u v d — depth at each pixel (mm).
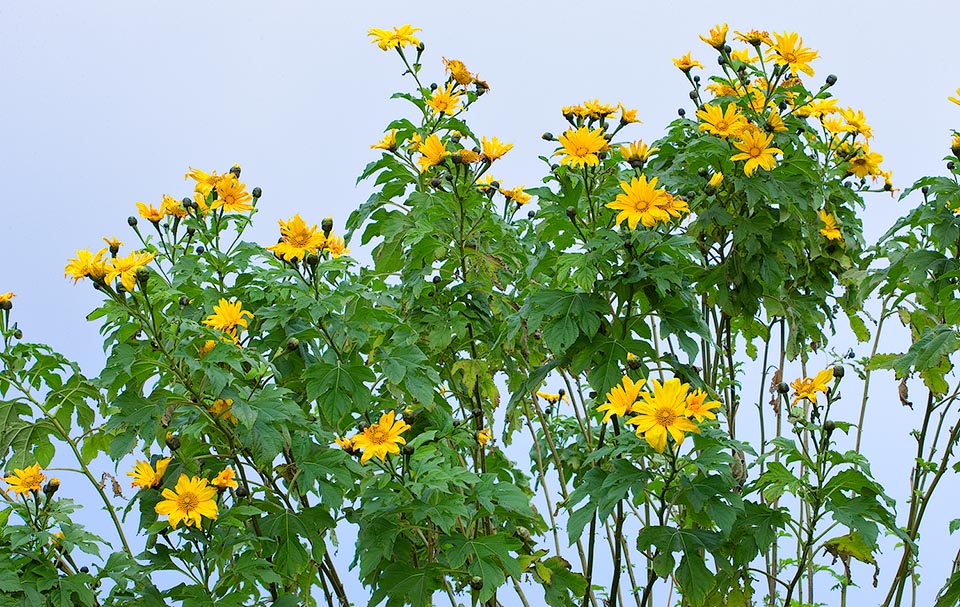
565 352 3590
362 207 4457
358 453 3385
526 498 3555
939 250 3871
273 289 3736
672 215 3385
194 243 4172
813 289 4781
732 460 3189
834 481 3354
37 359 3713
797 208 4258
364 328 3568
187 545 3205
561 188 3812
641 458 3764
